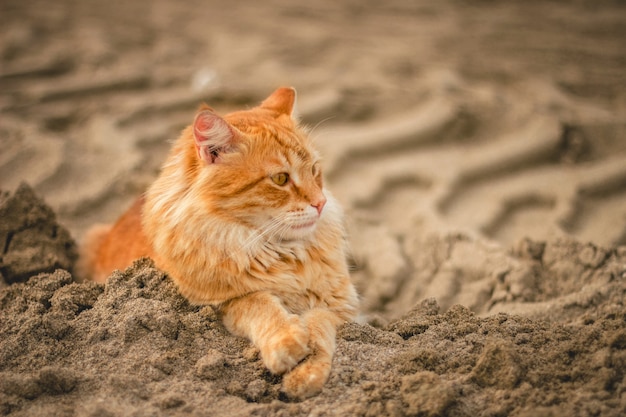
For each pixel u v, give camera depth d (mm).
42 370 1169
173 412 1152
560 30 2857
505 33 2828
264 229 1276
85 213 1646
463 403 1151
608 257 1408
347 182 1742
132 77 2283
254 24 2988
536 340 1225
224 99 2131
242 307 1253
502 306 1396
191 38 2797
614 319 1256
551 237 1500
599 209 1648
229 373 1203
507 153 1789
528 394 1153
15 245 1403
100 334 1233
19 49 2541
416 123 1903
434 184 1729
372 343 1245
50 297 1287
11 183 1689
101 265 1420
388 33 2854
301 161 1290
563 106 1976
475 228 1605
